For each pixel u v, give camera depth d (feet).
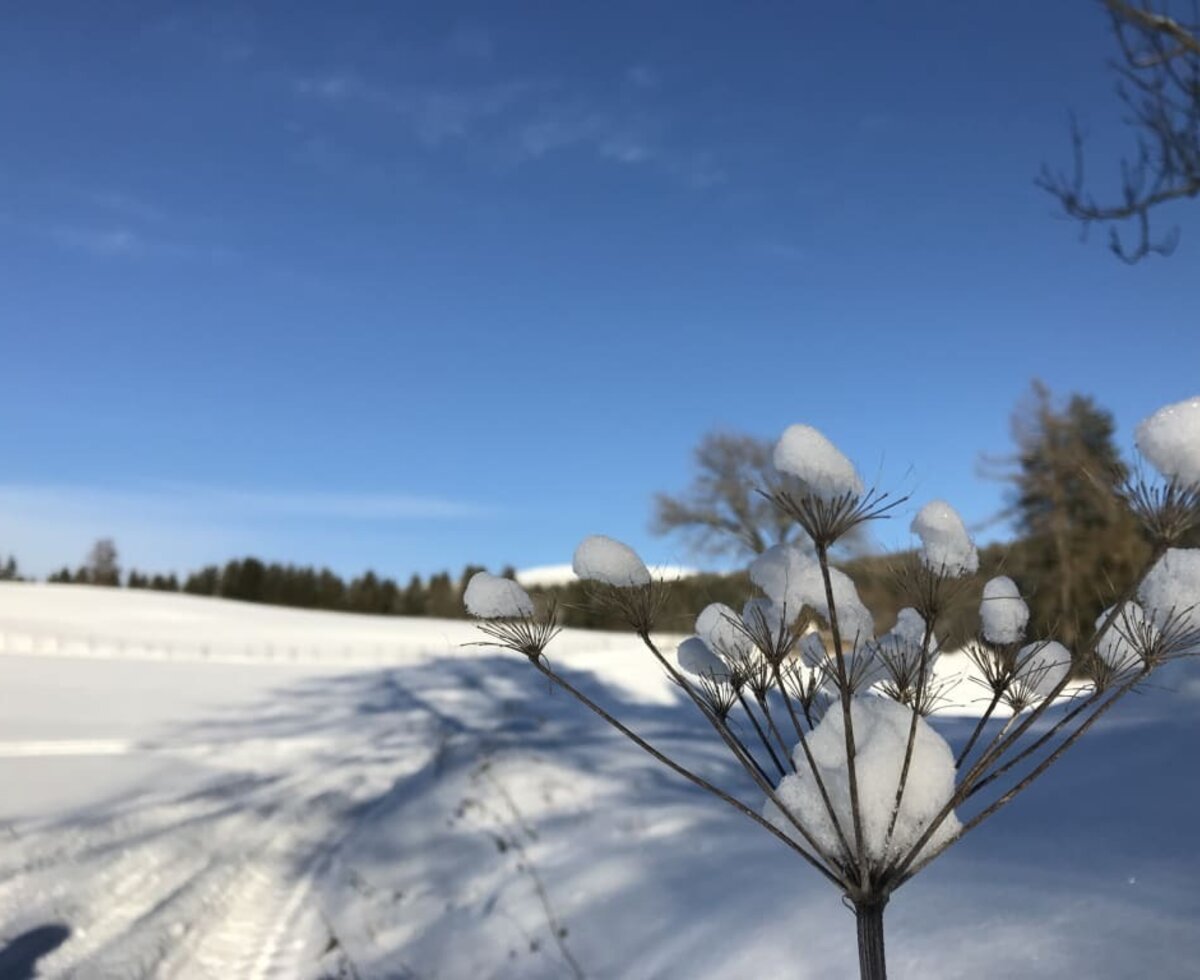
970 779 4.93
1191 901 9.41
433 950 17.75
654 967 13.52
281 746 40.01
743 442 85.05
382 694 54.34
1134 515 4.04
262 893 22.38
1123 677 4.92
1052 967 9.00
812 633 5.48
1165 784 12.85
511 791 27.25
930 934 10.41
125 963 17.62
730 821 19.43
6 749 36.50
